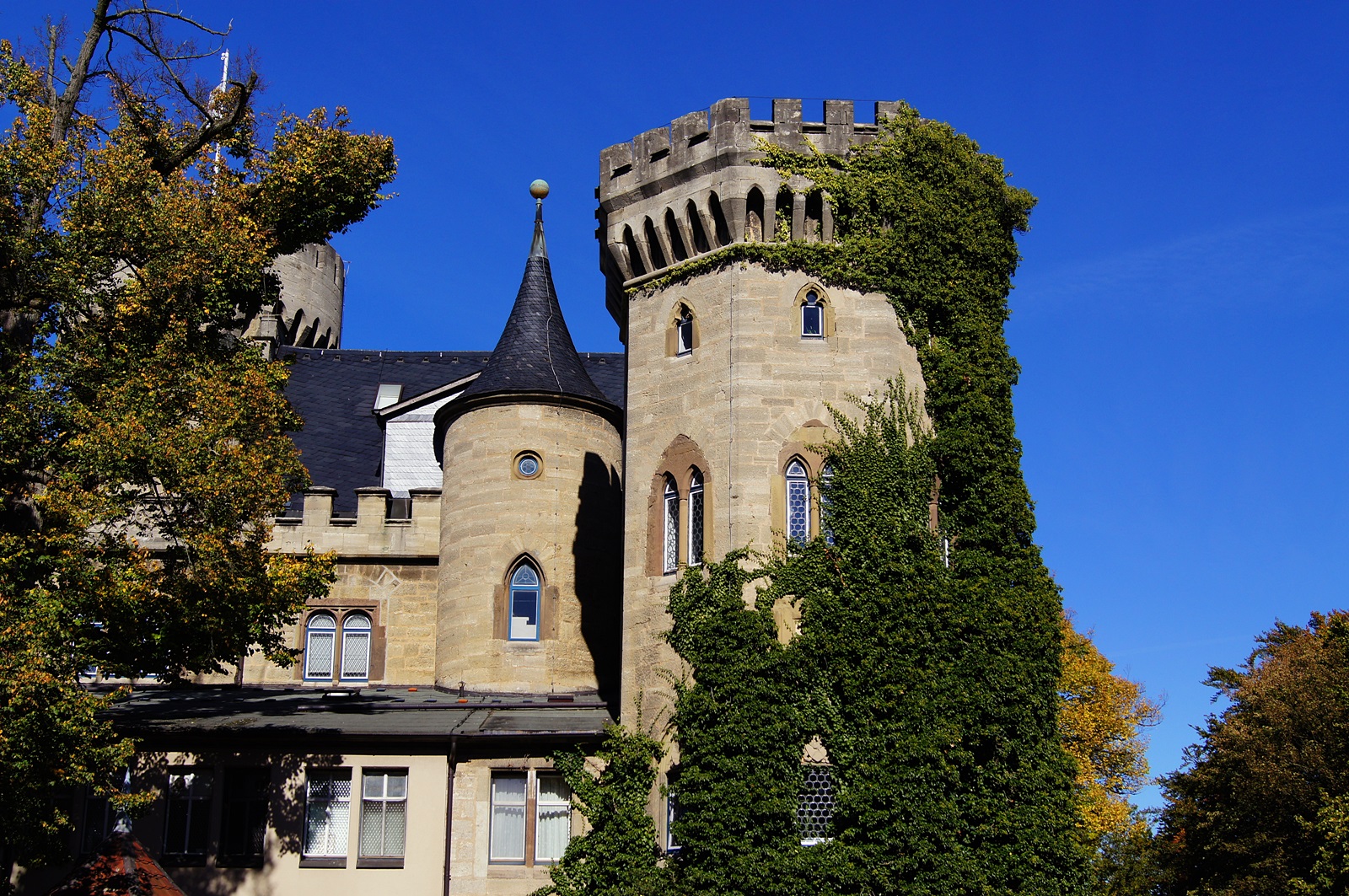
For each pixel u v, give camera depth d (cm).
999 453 3309
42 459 2998
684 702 3059
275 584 3044
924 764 2941
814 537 3203
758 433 3256
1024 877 2958
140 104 3372
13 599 2758
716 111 3453
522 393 3938
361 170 3506
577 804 3206
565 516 3900
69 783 2766
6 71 3186
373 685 3916
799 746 2984
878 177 3434
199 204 3183
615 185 3591
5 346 3014
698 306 3416
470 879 3231
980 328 3384
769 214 3400
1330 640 4447
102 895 2714
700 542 3266
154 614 2992
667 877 2980
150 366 3005
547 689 3753
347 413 4528
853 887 2866
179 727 3294
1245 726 4150
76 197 3072
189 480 2903
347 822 3275
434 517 4047
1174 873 4306
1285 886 3750
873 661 3019
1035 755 3058
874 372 3316
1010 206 3525
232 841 3250
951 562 3209
